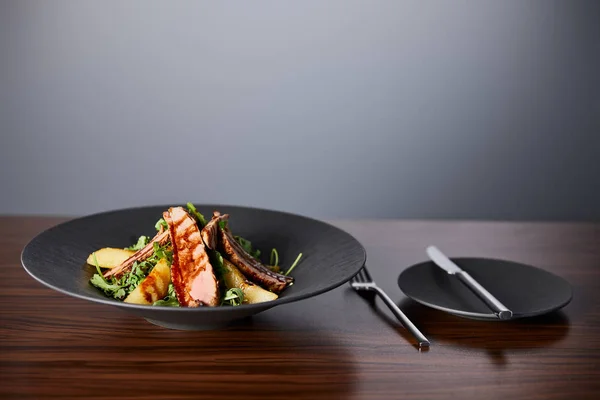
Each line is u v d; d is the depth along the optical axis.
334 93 3.83
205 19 3.71
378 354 1.15
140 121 3.82
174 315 1.08
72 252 1.40
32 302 1.35
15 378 1.04
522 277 1.47
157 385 1.03
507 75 3.86
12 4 3.62
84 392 1.00
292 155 3.90
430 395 1.02
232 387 1.03
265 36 3.75
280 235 1.56
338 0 3.72
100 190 3.90
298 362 1.12
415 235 1.90
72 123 3.80
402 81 3.84
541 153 3.97
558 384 1.06
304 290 1.21
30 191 3.88
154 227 1.59
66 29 3.67
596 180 4.02
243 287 1.25
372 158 3.93
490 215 4.06
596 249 1.80
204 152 3.88
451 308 1.26
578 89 3.89
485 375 1.09
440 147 3.93
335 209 4.00
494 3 3.77
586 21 3.80
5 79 3.71
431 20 3.77
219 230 1.30
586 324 1.30
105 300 1.06
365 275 1.52
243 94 3.81
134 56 3.73
